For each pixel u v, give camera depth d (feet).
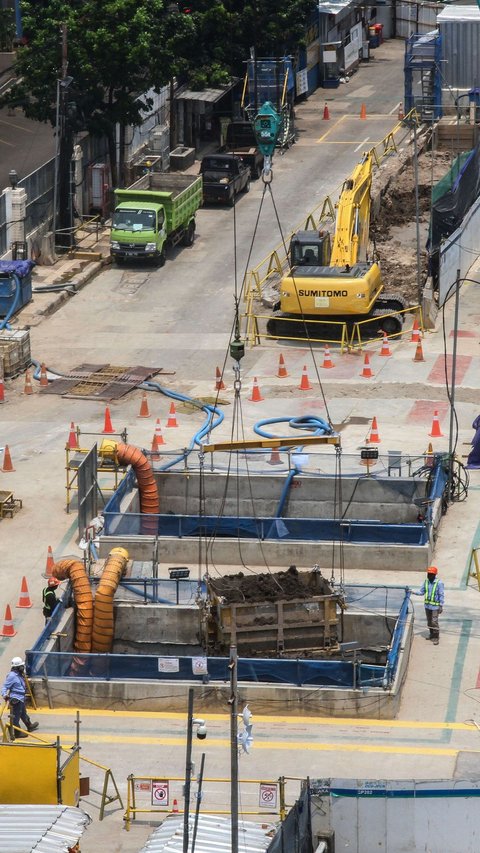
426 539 301.84
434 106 604.90
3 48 643.04
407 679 260.01
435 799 200.64
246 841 201.26
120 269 481.46
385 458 336.90
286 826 199.41
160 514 317.42
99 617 274.77
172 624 280.72
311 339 422.41
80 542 303.07
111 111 519.60
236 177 532.32
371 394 383.45
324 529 309.42
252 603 267.80
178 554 308.40
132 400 383.24
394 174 549.54
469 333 423.23
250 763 236.43
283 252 490.49
